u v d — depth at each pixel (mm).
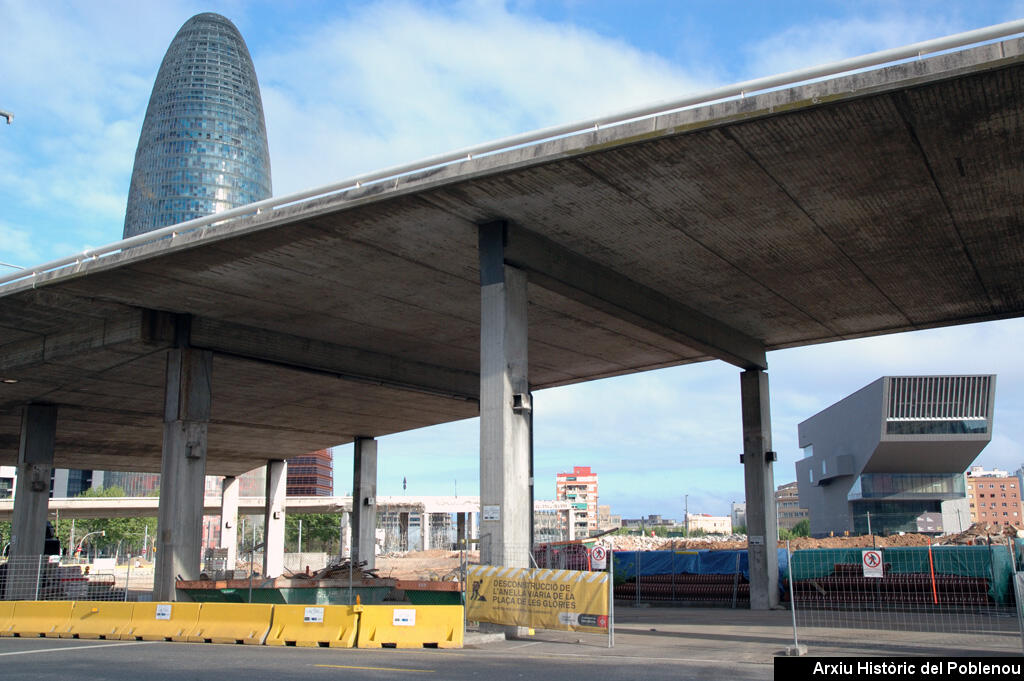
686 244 22094
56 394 35219
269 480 56531
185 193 188375
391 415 42562
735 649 16203
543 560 36625
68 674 12289
